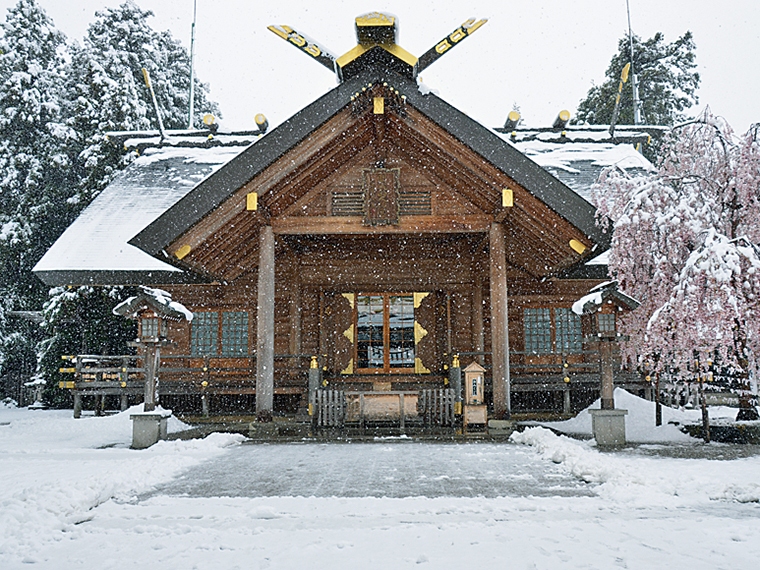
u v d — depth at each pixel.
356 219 11.97
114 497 5.79
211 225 10.92
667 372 13.00
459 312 15.73
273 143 10.80
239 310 16.23
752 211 9.10
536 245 13.02
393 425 11.70
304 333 15.72
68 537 4.49
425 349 16.09
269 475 6.90
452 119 10.79
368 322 16.22
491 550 4.05
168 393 14.66
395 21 10.37
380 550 4.07
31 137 27.17
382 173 11.78
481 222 11.95
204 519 4.95
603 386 9.64
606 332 9.57
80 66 28.92
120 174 19.77
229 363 15.96
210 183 10.71
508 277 16.17
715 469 6.75
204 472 7.12
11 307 25.55
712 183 9.47
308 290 15.88
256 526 4.73
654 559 3.84
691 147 9.96
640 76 31.44
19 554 4.08
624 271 9.77
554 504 5.33
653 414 11.58
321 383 14.64
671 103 31.62
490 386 14.73
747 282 8.32
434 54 10.77
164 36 32.59
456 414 12.25
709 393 10.05
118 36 27.77
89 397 21.11
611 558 3.86
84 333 21.41
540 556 3.92
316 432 11.11
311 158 11.41
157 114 20.41
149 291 10.48
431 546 4.15
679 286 8.58
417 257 15.83
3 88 26.38
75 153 26.59
